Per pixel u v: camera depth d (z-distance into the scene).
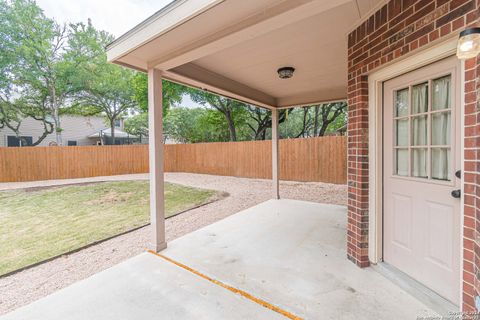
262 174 10.12
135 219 4.75
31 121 14.58
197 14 1.99
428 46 1.69
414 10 1.76
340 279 2.22
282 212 4.76
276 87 4.93
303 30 2.54
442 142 1.80
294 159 9.17
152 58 2.86
